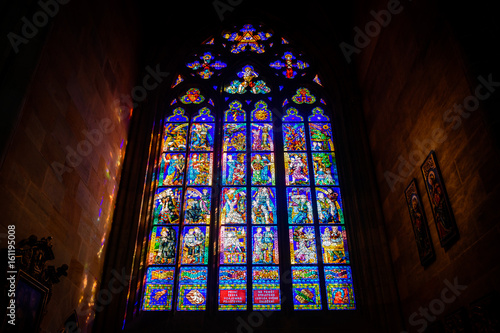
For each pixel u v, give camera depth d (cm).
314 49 1814
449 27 912
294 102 1752
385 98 1356
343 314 1273
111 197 1331
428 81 1057
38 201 863
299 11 1891
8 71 790
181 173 1566
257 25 1950
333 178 1555
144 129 1554
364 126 1552
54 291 920
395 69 1273
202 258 1387
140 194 1420
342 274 1359
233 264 1380
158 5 1812
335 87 1702
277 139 1641
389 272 1261
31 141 841
